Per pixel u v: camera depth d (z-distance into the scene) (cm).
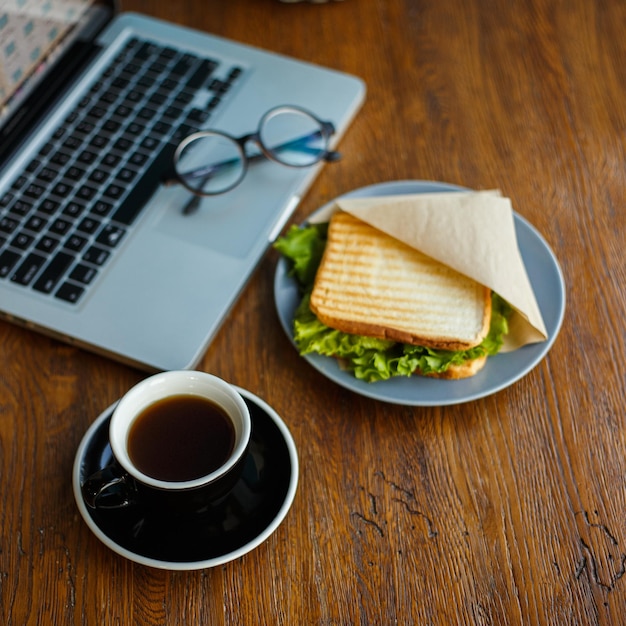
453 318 80
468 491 77
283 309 83
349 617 73
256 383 83
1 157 91
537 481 78
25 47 91
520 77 101
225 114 96
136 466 72
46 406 82
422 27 105
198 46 101
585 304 86
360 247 84
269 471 74
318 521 76
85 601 73
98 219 88
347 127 98
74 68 98
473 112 98
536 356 80
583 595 73
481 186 93
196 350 81
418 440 79
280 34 105
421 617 73
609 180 93
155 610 73
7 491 78
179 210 89
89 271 85
